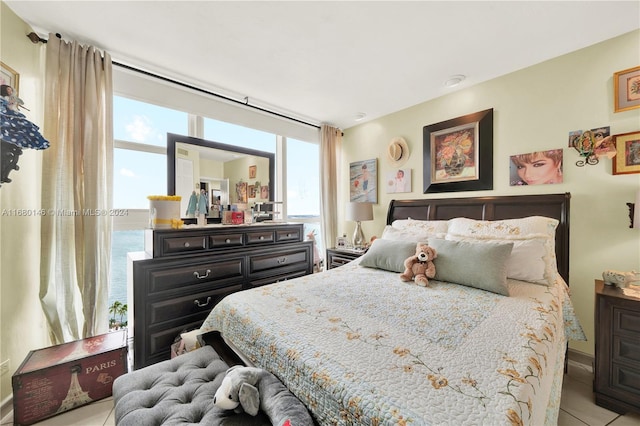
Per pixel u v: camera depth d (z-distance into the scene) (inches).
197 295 83.4
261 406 36.9
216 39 73.5
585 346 77.2
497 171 95.0
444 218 106.2
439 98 110.9
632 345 56.8
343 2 60.4
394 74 92.7
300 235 115.1
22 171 64.5
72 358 60.3
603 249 74.4
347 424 30.1
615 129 72.7
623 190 71.6
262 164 120.8
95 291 72.6
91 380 61.5
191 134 101.7
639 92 69.1
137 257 76.5
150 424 35.6
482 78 95.8
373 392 30.2
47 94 68.0
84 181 72.1
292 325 47.3
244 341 50.4
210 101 104.5
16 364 62.1
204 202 97.2
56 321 69.5
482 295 60.4
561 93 81.7
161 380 45.1
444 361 35.1
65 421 56.4
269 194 123.0
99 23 66.9
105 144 76.7
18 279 63.1
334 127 147.3
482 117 97.7
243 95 108.7
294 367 38.1
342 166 151.6
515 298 57.7
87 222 71.6
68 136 71.4
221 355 55.7
